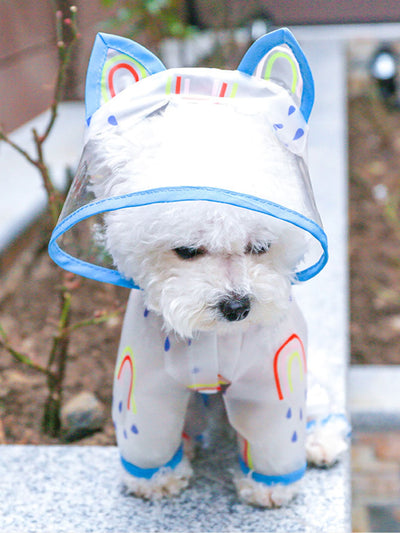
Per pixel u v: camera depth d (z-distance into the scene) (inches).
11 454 83.9
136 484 75.1
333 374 92.7
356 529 105.0
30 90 171.9
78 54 170.4
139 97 62.1
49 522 72.6
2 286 134.5
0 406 99.5
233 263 59.3
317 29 301.7
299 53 62.7
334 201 146.6
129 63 65.2
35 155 165.3
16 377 106.5
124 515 73.4
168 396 68.3
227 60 182.5
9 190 155.7
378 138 233.1
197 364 65.4
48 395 95.7
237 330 62.2
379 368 117.0
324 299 112.2
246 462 73.7
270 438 69.2
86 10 187.0
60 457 83.4
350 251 170.2
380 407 106.3
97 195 63.4
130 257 61.7
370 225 181.2
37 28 173.6
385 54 260.7
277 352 66.2
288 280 64.4
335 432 80.7
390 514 108.1
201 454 82.9
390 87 255.9
